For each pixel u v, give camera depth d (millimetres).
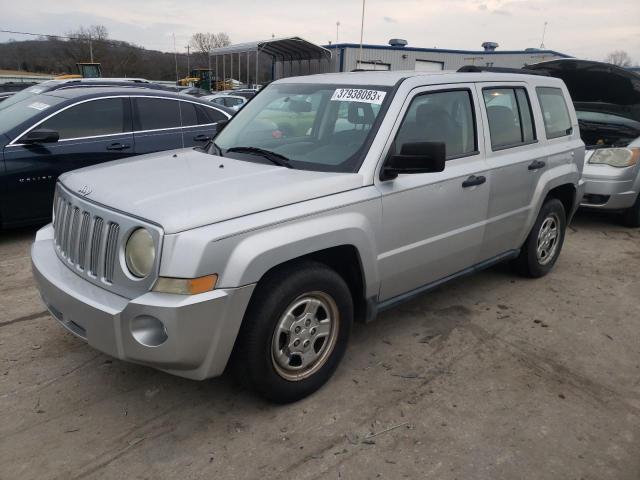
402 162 3172
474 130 4031
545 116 4867
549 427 2967
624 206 6992
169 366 2561
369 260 3230
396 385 3324
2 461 2592
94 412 2988
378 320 4215
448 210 3727
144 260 2527
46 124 5871
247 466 2607
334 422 2953
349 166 3246
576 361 3699
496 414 3066
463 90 3977
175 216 2518
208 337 2572
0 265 5176
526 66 7582
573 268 5594
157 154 3879
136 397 3133
